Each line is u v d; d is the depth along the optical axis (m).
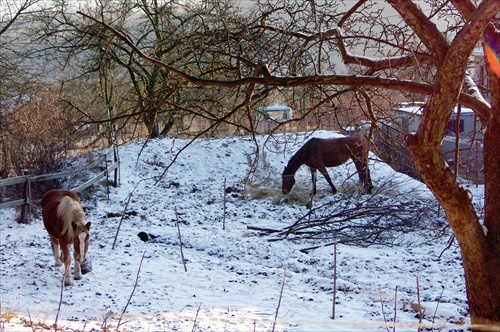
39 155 18.14
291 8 7.87
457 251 13.09
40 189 18.12
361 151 19.02
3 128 18.52
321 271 11.97
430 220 15.45
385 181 19.53
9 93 19.98
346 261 12.45
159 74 9.08
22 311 8.23
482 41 5.79
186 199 20.19
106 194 19.86
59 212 10.17
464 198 5.50
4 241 13.88
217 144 24.91
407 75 8.38
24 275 10.70
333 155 19.52
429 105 5.21
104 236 14.48
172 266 11.87
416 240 14.38
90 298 9.45
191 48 7.95
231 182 22.17
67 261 10.23
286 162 23.33
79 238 9.98
